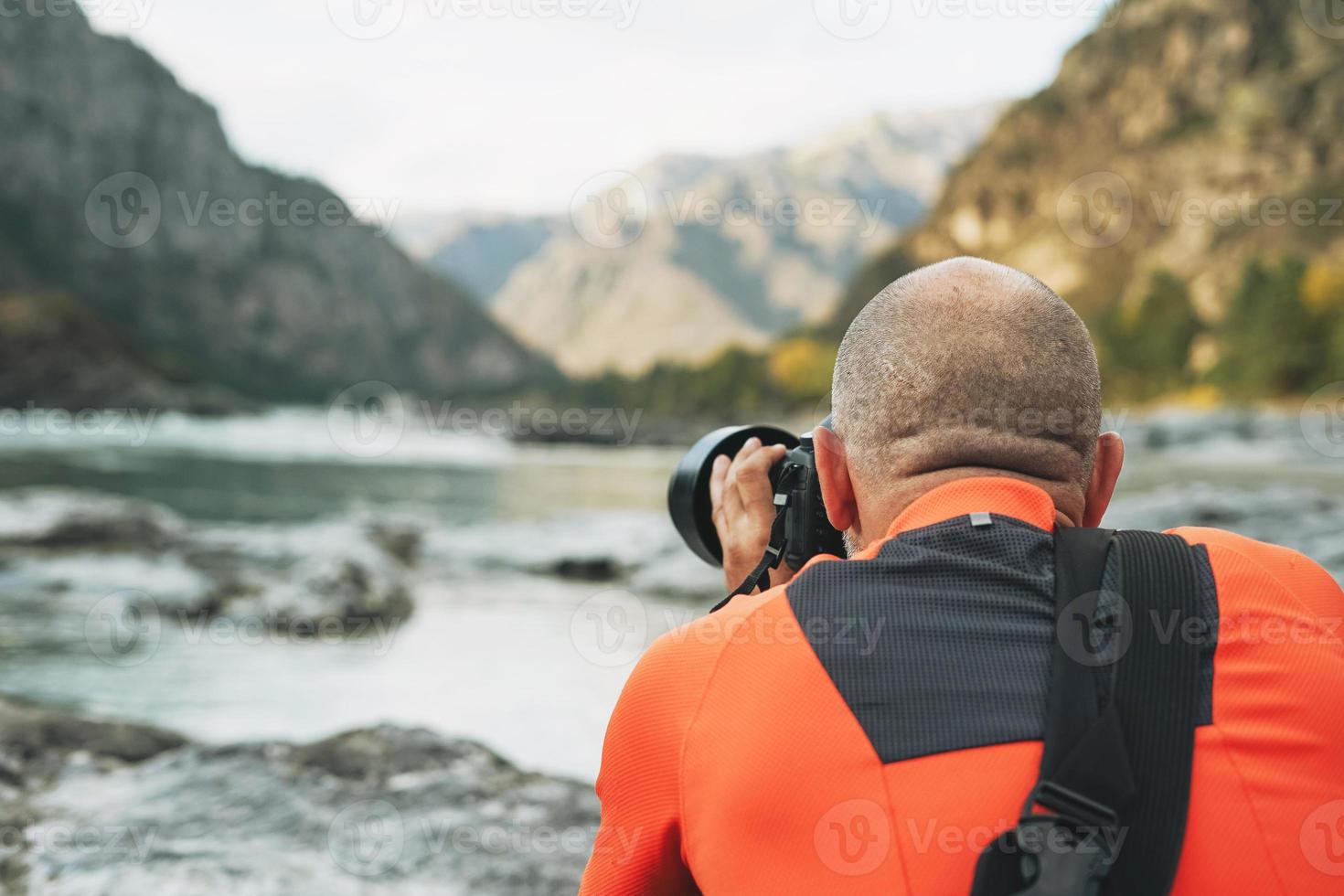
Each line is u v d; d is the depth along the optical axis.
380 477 21.94
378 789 2.44
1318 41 101.50
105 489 15.88
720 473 1.23
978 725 0.75
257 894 1.88
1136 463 26.03
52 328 54.09
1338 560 5.18
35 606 6.00
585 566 8.05
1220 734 0.75
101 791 2.41
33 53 129.38
